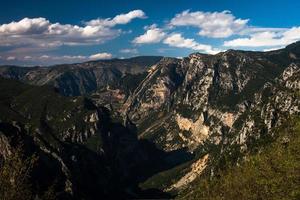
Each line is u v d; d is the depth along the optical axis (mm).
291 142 135000
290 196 123125
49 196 76375
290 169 126688
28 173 72500
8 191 70312
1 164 72062
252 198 144500
